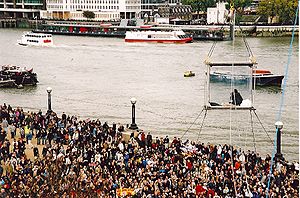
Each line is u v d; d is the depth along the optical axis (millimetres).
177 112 189875
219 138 156875
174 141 116312
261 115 182875
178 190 87688
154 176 92688
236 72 88875
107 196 87250
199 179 91938
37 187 89062
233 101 89188
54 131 120188
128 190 88000
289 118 179125
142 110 194625
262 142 152375
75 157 101938
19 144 109938
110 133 122688
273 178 92938
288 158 138750
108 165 98562
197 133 162375
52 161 99125
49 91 150125
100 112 192500
